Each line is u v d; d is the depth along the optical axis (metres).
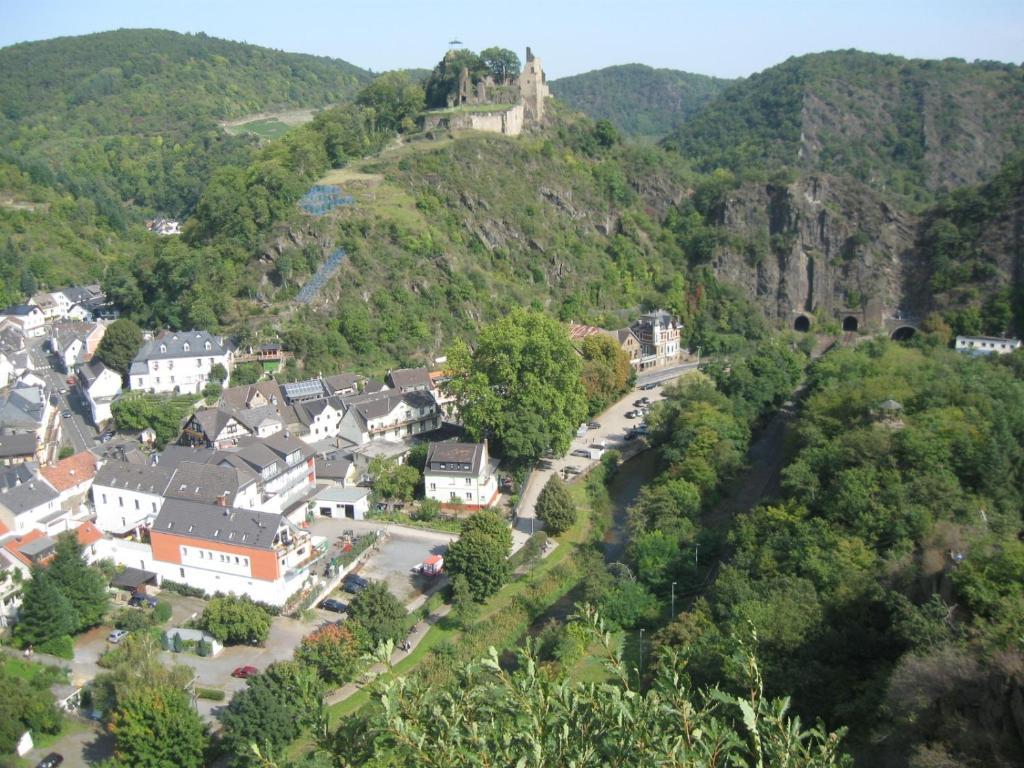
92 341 172.25
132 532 102.19
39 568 84.56
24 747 69.75
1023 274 194.25
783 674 64.00
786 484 95.38
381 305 168.12
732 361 169.75
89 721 74.50
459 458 115.38
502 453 129.50
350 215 179.62
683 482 110.62
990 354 159.75
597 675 76.06
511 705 24.53
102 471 107.19
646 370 187.75
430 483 115.81
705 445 119.12
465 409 127.50
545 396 127.31
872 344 174.25
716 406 133.88
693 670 69.00
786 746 22.64
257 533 89.69
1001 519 80.44
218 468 101.94
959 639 58.59
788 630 67.62
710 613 78.00
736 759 22.41
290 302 164.00
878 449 92.94
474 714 24.33
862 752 55.16
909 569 71.31
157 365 142.12
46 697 72.94
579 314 196.62
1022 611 56.69
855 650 66.31
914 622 61.66
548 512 107.88
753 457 129.50
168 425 127.00
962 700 49.09
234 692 75.69
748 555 85.81
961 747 45.88
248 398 134.62
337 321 161.50
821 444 106.31
